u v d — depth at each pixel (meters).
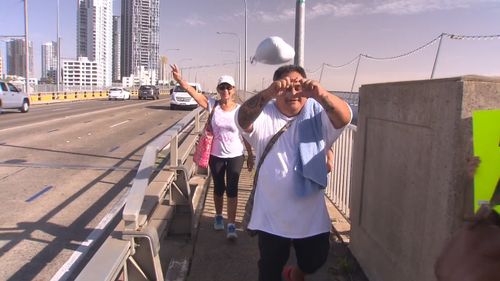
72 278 4.38
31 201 7.04
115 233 3.16
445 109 2.65
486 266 1.30
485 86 2.50
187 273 4.30
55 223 5.96
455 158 2.54
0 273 4.46
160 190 4.27
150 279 3.14
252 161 5.45
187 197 5.04
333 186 6.29
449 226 2.57
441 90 2.71
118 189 7.90
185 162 6.66
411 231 3.09
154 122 22.62
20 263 4.70
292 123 2.94
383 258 3.57
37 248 5.11
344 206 5.65
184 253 4.74
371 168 3.91
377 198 3.75
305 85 2.71
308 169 2.85
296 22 6.33
